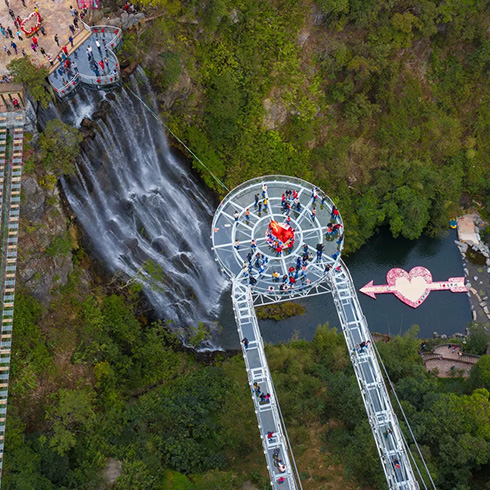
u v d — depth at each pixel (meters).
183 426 83.31
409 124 118.06
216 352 97.81
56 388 80.00
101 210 92.56
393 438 72.44
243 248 77.81
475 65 120.00
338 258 78.06
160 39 92.81
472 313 106.31
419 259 112.44
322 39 109.06
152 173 99.56
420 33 115.88
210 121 102.19
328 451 82.69
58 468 73.06
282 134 108.69
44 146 81.12
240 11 102.19
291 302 103.25
